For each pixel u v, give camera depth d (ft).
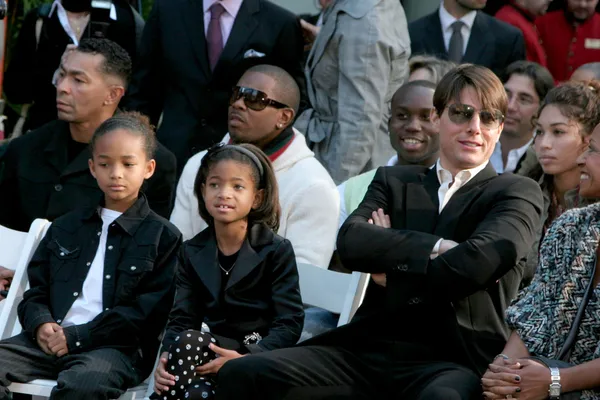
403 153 72.38
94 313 61.16
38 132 73.77
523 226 55.11
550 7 101.14
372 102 79.77
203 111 80.59
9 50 99.55
